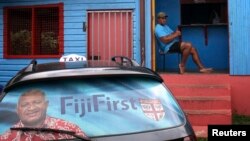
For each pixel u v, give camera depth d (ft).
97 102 10.10
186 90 25.80
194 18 33.22
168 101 10.69
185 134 9.96
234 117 26.53
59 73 10.54
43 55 31.27
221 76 26.63
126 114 9.97
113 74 10.62
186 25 31.94
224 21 32.76
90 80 10.52
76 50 30.32
